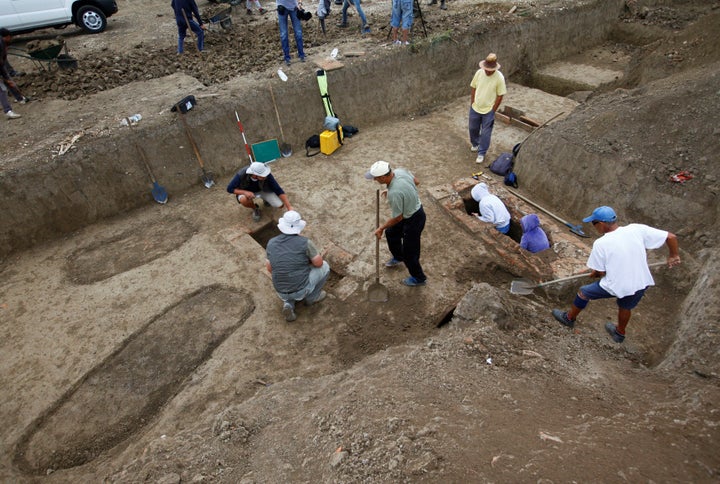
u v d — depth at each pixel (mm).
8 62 8438
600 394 3281
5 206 6023
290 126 8164
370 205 6781
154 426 3986
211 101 7520
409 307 5055
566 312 4586
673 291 4945
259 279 5555
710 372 3455
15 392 4359
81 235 6469
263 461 2973
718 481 2314
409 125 9070
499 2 12188
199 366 4543
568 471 2305
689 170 5590
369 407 3145
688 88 6324
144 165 6875
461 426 2768
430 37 9547
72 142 6555
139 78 8539
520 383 3350
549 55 11562
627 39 12398
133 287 5520
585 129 6684
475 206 6789
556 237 5543
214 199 7098
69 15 10469
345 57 8945
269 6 13227
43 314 5207
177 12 8859
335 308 5113
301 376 4320
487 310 4230
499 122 8805
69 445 3926
